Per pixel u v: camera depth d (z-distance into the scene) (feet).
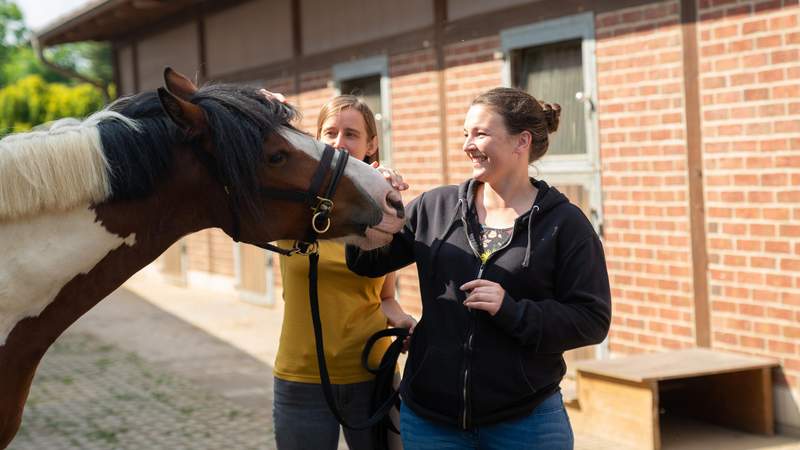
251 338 26.96
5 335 7.61
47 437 17.04
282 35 30.78
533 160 8.19
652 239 17.39
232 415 18.31
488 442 7.80
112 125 7.67
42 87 81.41
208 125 7.66
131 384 21.45
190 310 32.81
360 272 8.93
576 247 7.66
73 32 42.24
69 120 7.77
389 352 9.22
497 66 21.07
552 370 7.81
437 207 8.29
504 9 20.71
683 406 16.93
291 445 9.56
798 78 14.55
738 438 15.25
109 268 7.82
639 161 17.56
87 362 24.25
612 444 15.05
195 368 23.06
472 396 7.66
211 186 7.89
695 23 16.24
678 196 16.80
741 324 15.78
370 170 8.24
